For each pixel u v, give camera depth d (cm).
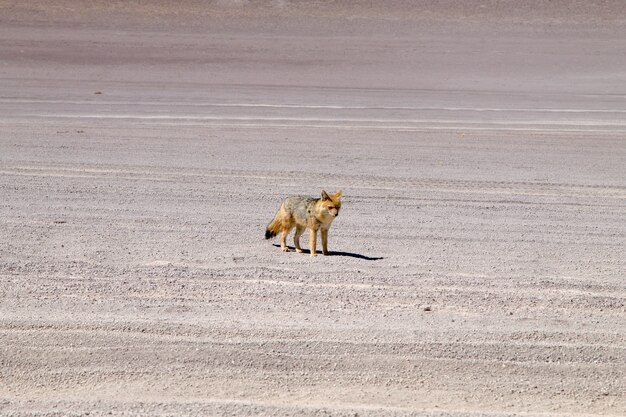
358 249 1374
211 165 2175
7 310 1012
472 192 1914
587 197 1897
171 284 1134
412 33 6725
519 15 7388
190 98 3812
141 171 2064
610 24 7131
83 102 3566
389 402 812
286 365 880
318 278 1178
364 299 1091
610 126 3139
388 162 2302
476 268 1264
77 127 2816
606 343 960
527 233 1522
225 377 853
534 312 1062
